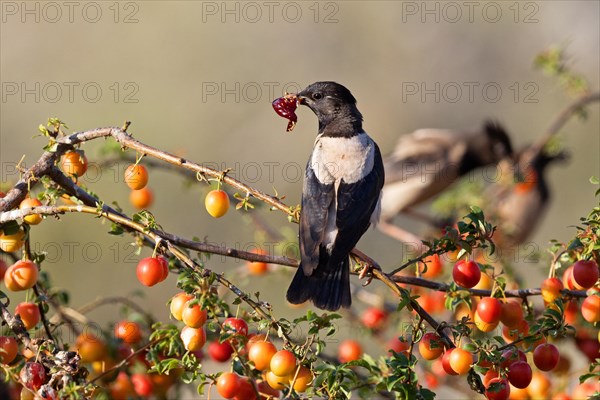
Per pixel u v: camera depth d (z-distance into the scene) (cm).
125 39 1911
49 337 659
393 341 917
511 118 2131
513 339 680
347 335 1058
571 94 1359
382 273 649
